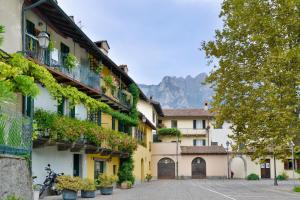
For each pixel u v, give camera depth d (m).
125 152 36.44
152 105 63.50
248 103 30.56
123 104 38.00
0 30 14.70
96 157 31.62
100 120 31.80
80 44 28.70
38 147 21.58
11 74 15.85
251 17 30.61
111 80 33.62
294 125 29.33
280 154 29.94
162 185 41.16
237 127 31.31
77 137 23.83
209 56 32.75
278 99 28.83
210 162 64.50
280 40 29.47
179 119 76.56
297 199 23.14
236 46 31.53
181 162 64.62
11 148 14.12
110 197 24.02
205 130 75.06
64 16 22.28
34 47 21.81
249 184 43.50
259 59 31.05
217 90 32.28
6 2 20.00
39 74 18.70
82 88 27.50
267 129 29.53
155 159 64.75
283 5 29.48
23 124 15.54
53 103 24.16
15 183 13.91
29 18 21.75
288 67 28.88
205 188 35.06
